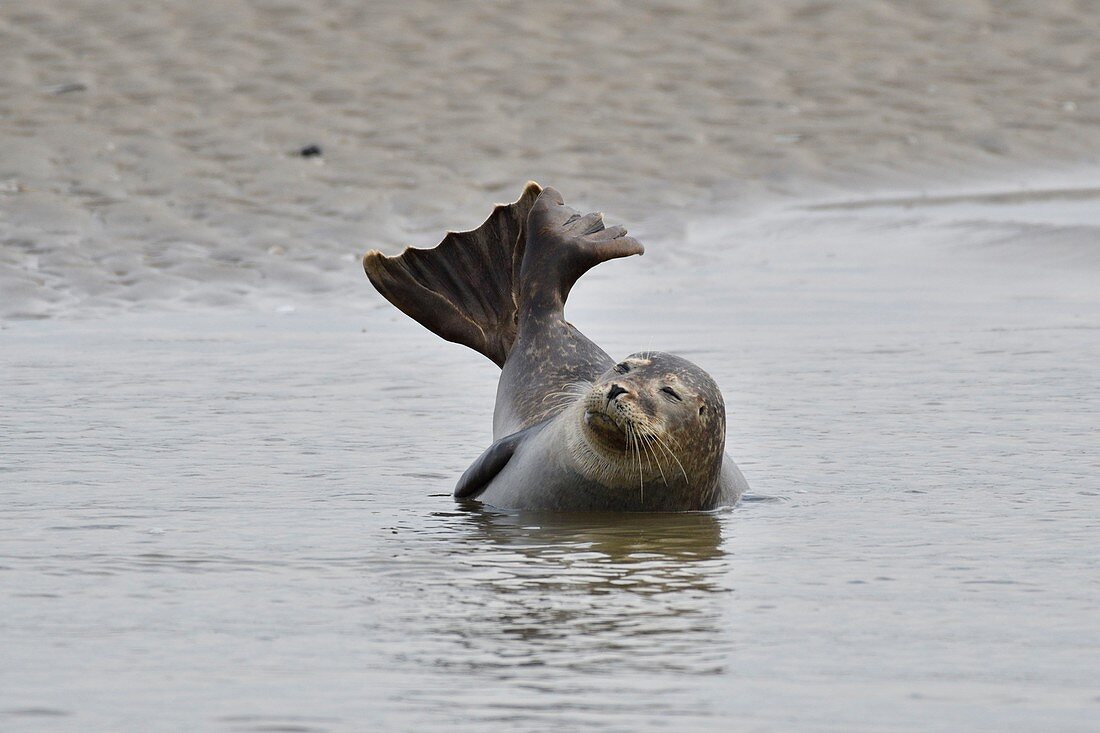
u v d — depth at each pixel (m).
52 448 28.92
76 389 35.88
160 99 78.19
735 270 58.28
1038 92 84.62
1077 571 19.70
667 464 24.06
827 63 88.00
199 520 23.09
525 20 92.56
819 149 75.62
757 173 72.50
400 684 14.98
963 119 80.38
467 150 72.44
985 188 71.94
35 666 15.48
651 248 62.41
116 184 65.06
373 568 20.00
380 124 75.75
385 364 40.41
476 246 30.31
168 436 30.39
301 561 20.39
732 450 29.38
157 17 90.38
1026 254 58.91
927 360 39.94
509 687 14.91
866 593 18.64
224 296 52.09
